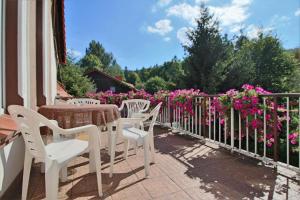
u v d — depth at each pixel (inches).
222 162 113.1
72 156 72.6
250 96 116.6
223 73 538.6
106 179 93.9
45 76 172.2
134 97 263.3
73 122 96.3
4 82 104.5
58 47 297.9
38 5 170.4
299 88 541.3
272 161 107.4
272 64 567.2
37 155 68.2
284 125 117.8
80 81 598.9
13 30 107.5
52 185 65.2
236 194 80.0
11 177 87.1
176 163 112.6
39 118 66.4
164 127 218.5
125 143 119.9
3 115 97.4
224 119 135.8
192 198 77.9
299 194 79.0
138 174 98.9
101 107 108.0
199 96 165.2
